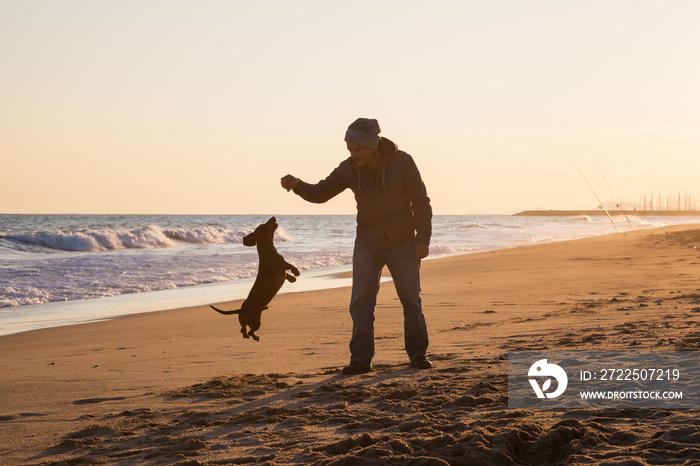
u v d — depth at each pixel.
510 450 2.75
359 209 5.65
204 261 24.41
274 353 6.80
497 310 9.77
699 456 2.47
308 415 3.77
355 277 5.63
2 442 3.62
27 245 28.89
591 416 3.30
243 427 3.63
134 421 3.93
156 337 8.80
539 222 99.19
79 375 5.95
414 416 3.53
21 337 9.53
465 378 4.69
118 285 16.91
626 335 6.28
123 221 83.38
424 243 5.55
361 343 5.45
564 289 12.45
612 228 65.62
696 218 127.44
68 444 3.43
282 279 5.28
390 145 5.52
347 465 2.64
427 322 8.62
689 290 10.86
